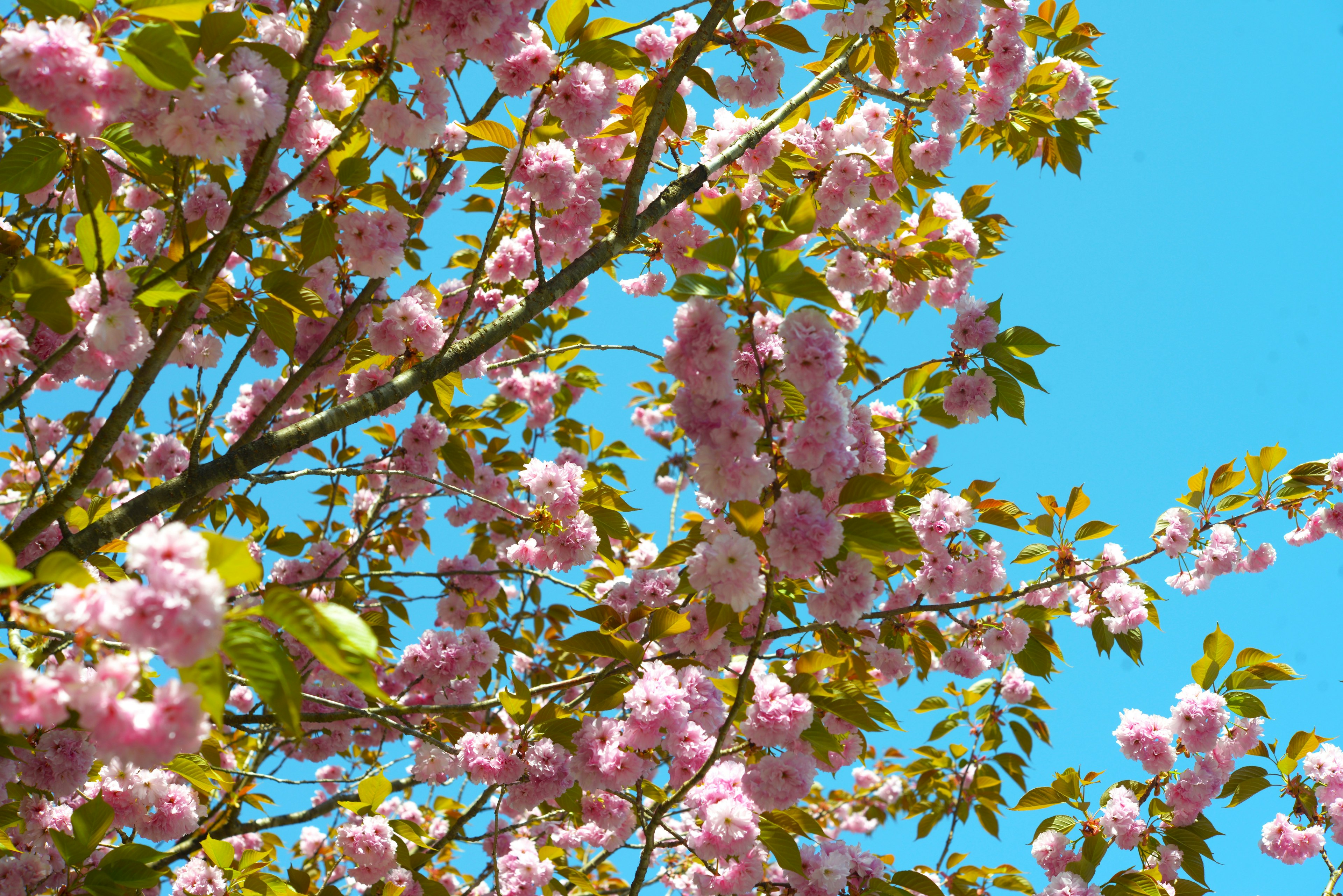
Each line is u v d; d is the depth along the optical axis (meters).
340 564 4.82
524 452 6.20
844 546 2.65
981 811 5.39
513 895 4.07
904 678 4.45
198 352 3.54
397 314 3.71
